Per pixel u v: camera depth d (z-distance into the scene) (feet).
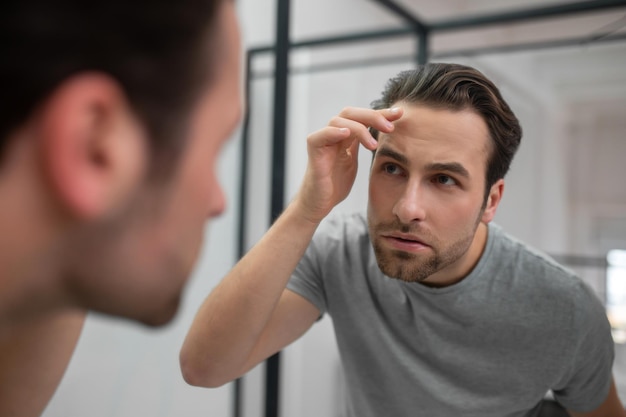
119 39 0.71
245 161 7.89
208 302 2.58
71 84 0.68
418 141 2.10
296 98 7.93
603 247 11.37
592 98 11.18
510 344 2.66
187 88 0.78
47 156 0.70
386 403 2.91
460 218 2.18
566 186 11.57
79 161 0.70
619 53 10.71
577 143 11.46
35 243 0.77
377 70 9.54
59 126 0.68
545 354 2.65
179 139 0.79
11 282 0.80
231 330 2.46
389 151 2.15
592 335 2.64
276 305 2.67
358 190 7.86
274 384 4.63
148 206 0.80
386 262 2.26
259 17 7.82
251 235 8.14
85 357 5.86
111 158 0.72
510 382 2.71
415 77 2.24
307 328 3.05
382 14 9.70
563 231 11.62
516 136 2.35
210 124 0.85
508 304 2.61
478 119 2.14
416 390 2.81
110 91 0.70
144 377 6.59
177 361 7.06
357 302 2.88
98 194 0.72
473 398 2.75
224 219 7.77
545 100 11.39
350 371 3.01
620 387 6.66
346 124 2.19
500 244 2.70
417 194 2.13
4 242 0.76
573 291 2.61
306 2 7.93
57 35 0.68
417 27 5.91
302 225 2.37
